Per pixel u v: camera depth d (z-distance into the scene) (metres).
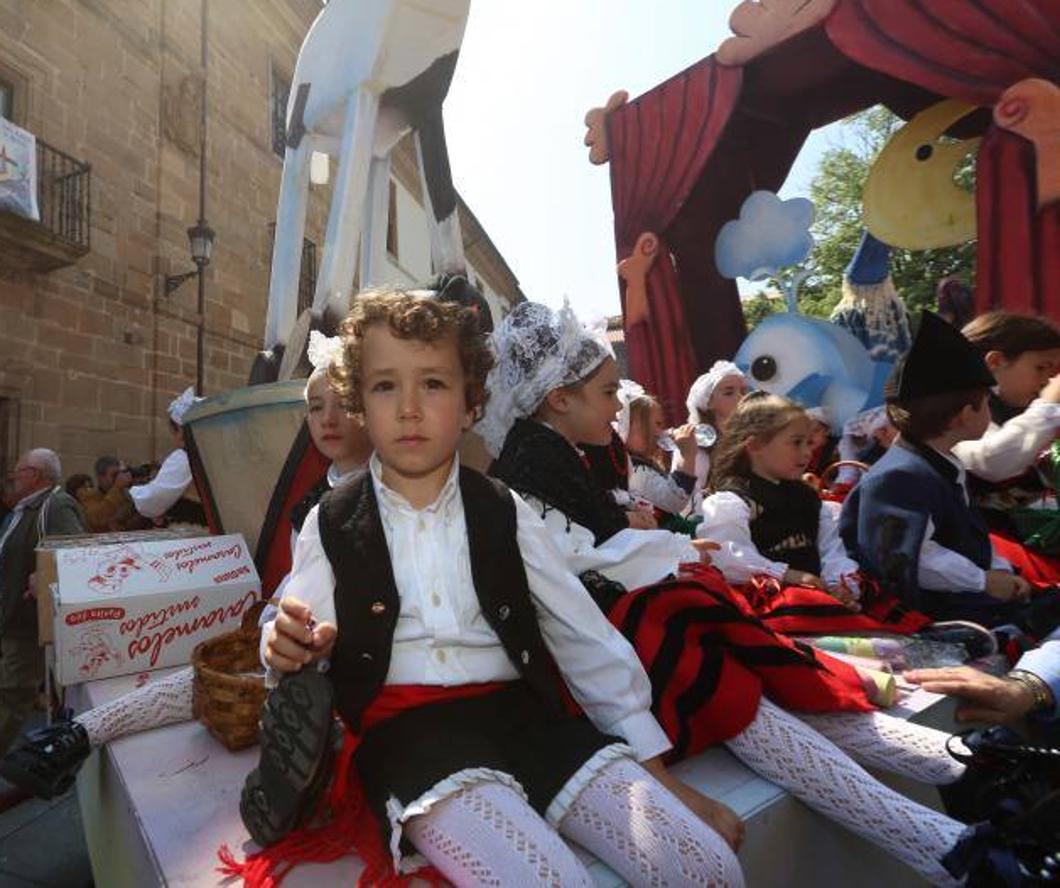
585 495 1.72
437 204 4.48
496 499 1.36
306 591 1.28
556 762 1.23
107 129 9.69
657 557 1.72
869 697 1.74
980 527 2.36
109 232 9.68
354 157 4.04
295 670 1.12
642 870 1.11
